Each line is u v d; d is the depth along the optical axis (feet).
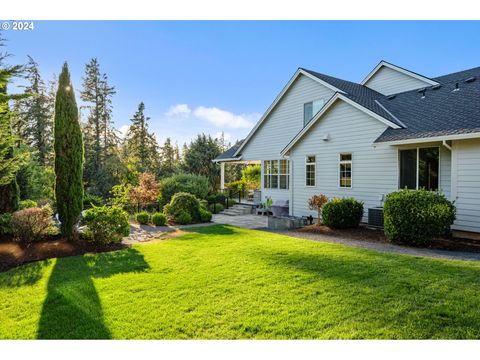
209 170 96.32
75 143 30.83
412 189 33.88
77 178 30.86
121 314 13.65
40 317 13.67
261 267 20.08
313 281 17.13
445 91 38.78
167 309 13.99
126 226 30.55
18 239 29.48
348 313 13.06
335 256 22.70
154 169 113.29
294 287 16.28
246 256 23.11
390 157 35.81
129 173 85.05
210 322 12.70
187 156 97.71
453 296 14.53
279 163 57.67
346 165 41.19
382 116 35.94
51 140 89.45
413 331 11.60
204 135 99.96
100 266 21.83
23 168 47.03
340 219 35.12
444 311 12.93
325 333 11.64
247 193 77.00
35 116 85.81
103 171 88.28
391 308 13.41
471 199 28.30
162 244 28.86
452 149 29.35
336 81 51.96
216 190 81.41
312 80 51.90
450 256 22.82
